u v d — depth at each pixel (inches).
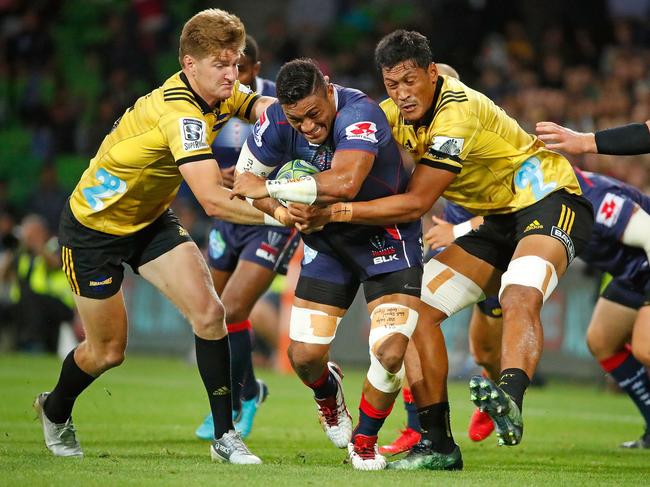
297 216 690.8
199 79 710.5
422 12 2600.9
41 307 1913.1
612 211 952.3
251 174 695.1
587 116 1974.7
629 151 773.3
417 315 721.0
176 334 1999.3
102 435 951.0
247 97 784.9
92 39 2731.3
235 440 731.4
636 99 2026.3
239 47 709.9
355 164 685.3
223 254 1018.1
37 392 1293.1
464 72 2262.6
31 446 829.8
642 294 988.6
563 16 2379.4
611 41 2335.1
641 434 1085.1
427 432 733.3
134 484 589.3
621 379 1010.7
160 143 713.0
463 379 1708.9
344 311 773.3
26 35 2689.5
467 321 1704.0
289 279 1792.6
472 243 791.7
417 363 739.4
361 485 601.6
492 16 2324.1
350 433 847.7
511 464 802.8
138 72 2522.1
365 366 1839.3
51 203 2269.9
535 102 2010.3
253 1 2797.7
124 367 1786.4
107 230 746.8
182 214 1957.4
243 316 960.9
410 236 733.3
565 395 1544.0
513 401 650.2
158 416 1121.4
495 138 759.7
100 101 2556.6
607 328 1007.6
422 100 725.9
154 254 748.6
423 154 753.0
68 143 2508.6
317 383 800.9
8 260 1995.6
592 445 978.7
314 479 623.8
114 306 756.0
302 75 685.3
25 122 2598.4
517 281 723.4
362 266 729.6
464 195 797.2
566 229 759.1
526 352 691.4
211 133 756.0
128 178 729.6
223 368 735.7
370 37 2449.6
